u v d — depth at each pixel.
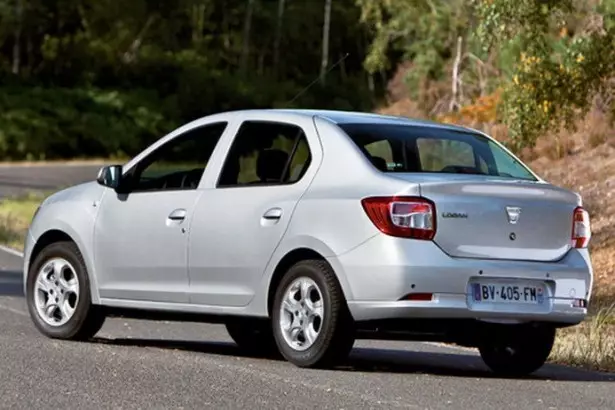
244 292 15.81
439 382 14.40
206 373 14.24
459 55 78.56
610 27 27.44
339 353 14.91
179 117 140.62
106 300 17.27
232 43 164.12
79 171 93.12
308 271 15.02
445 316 14.59
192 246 16.34
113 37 144.62
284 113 16.25
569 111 28.06
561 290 15.27
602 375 16.55
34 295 17.86
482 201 14.90
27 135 126.44
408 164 15.52
